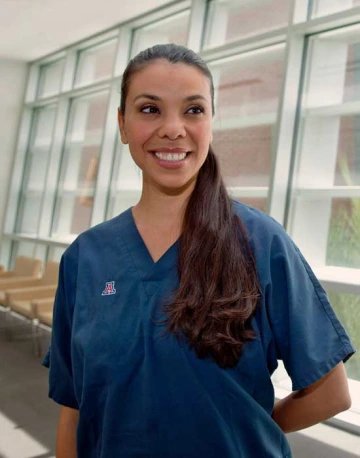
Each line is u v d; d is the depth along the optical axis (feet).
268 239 2.47
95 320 2.54
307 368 2.27
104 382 2.43
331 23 9.54
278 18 11.44
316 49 10.36
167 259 2.54
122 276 2.60
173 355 2.29
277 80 11.05
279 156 10.05
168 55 2.41
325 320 2.42
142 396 2.33
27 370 11.66
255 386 2.34
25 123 21.01
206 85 2.44
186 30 14.30
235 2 12.72
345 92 9.91
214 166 2.65
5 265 20.80
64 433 2.91
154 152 2.44
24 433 8.17
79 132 18.31
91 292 2.64
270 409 2.46
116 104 15.87
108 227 2.88
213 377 2.27
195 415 2.26
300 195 10.28
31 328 15.85
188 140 2.40
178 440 2.27
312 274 2.53
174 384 2.28
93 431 2.56
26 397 9.84
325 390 2.34
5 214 20.92
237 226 2.50
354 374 9.02
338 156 9.87
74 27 16.24
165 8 14.14
